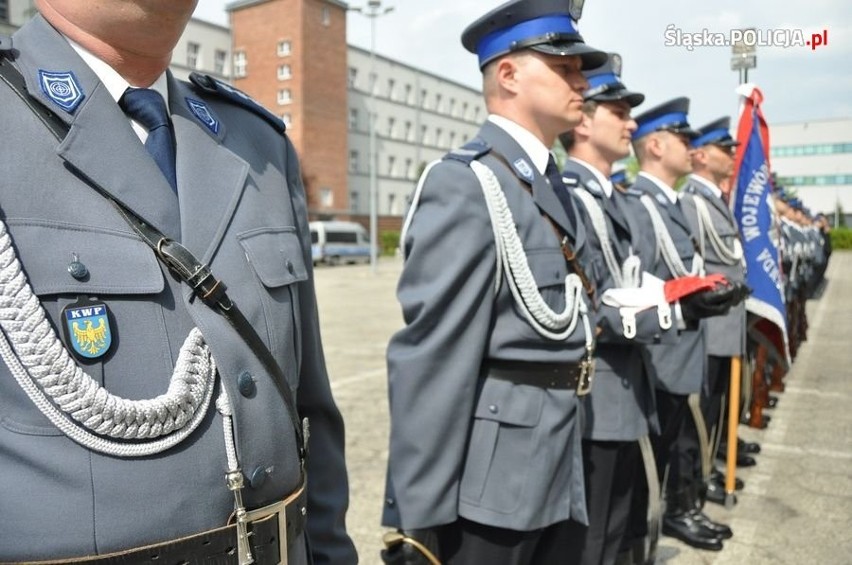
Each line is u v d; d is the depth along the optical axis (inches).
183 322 38.6
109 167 37.8
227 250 41.6
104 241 36.8
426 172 78.6
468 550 77.4
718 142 166.6
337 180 1421.0
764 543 132.2
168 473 36.9
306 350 51.3
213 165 43.0
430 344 73.1
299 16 1321.4
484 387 76.6
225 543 38.7
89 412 34.7
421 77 1710.1
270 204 46.1
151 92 41.7
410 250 77.3
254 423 40.3
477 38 88.7
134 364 36.6
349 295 593.3
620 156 121.1
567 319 79.2
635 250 121.3
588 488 97.1
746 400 172.6
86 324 35.3
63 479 34.4
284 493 43.4
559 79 83.7
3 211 34.7
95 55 39.9
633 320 90.4
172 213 39.5
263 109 52.4
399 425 74.4
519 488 75.1
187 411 37.7
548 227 81.7
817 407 227.1
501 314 76.9
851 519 141.7
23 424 34.3
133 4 37.8
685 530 133.2
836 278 732.0
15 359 33.9
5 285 33.6
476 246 73.8
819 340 354.6
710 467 146.4
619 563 113.7
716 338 147.3
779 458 179.3
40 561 34.1
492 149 82.5
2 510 34.0
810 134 1916.8
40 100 37.1
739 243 164.1
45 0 40.2
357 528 134.3
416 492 73.3
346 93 1433.3
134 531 35.8
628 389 99.3
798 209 425.1
